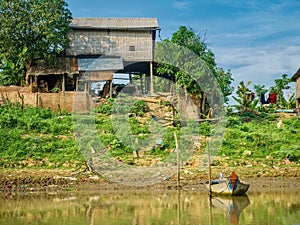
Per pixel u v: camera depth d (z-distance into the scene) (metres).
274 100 37.16
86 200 16.61
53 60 31.77
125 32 33.62
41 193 17.84
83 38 33.31
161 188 18.98
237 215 13.91
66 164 21.45
